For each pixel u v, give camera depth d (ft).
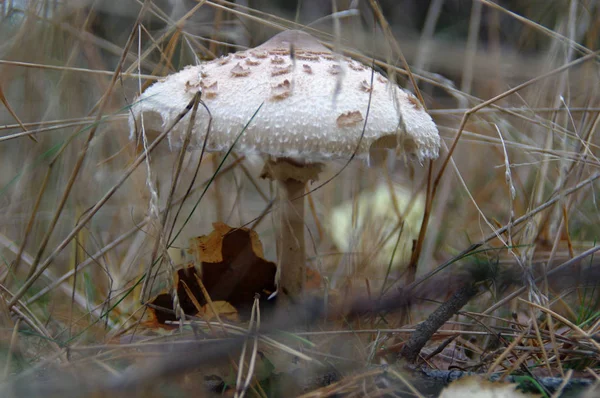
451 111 2.86
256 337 2.35
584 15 2.88
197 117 2.43
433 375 2.36
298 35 2.56
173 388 2.30
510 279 2.48
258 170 3.15
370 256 2.81
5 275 2.58
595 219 2.81
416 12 3.72
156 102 2.48
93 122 2.57
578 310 2.60
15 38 2.69
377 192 3.06
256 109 2.40
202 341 2.36
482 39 3.40
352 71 2.48
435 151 2.48
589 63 2.84
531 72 2.91
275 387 2.35
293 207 2.58
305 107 2.40
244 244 2.59
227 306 2.59
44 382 2.28
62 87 2.74
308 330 2.48
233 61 2.50
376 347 2.46
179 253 2.78
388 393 2.32
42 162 2.77
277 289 2.54
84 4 2.75
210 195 3.00
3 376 2.29
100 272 2.76
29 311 2.47
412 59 3.01
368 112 2.40
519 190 2.95
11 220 2.77
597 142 2.89
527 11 3.12
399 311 2.55
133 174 2.83
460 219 3.04
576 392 2.29
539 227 2.69
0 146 2.89
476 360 2.53
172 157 3.05
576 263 2.52
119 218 2.88
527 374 2.36
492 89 3.05
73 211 2.80
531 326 2.48
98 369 2.35
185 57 2.93
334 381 2.36
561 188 2.61
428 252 2.90
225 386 2.35
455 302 2.40
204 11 3.06
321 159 2.51
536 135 2.94
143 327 2.54
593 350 2.41
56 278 2.74
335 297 2.60
